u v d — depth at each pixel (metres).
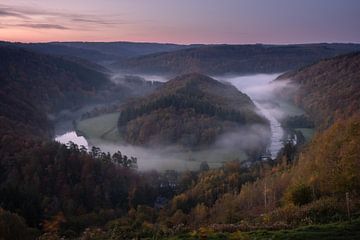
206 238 24.59
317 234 23.56
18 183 90.69
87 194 91.00
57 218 68.06
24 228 52.78
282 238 23.45
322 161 51.88
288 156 108.12
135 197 91.75
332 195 34.31
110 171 104.50
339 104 182.88
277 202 43.94
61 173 97.50
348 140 51.25
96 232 34.91
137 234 28.39
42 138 142.50
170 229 28.92
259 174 94.44
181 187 103.56
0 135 122.00
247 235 24.36
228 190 81.06
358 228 24.06
